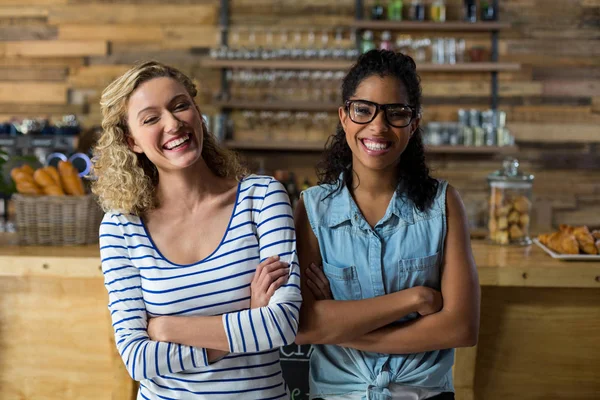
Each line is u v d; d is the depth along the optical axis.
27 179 2.55
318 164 1.77
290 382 2.30
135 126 1.55
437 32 4.83
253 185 1.62
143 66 1.57
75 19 5.03
